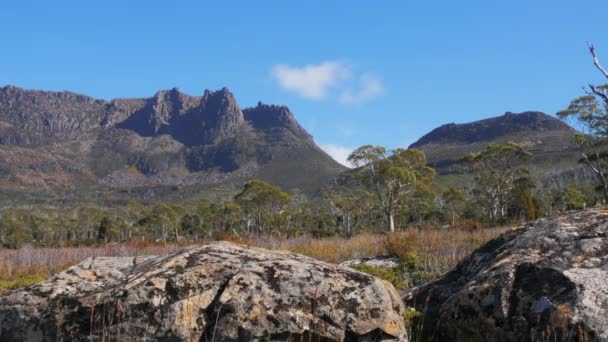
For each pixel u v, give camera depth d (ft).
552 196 190.49
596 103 137.49
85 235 256.52
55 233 248.11
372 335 12.82
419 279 30.63
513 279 14.28
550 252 14.92
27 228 246.06
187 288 12.75
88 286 13.11
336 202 196.44
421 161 167.32
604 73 24.30
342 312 12.74
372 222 182.80
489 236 58.54
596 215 16.38
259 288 12.71
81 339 12.17
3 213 294.46
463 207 192.13
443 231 77.15
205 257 13.89
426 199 178.81
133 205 305.12
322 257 50.01
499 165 165.17
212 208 233.76
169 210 225.35
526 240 15.94
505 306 13.79
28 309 12.47
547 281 13.71
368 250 50.67
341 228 168.66
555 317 12.68
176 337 12.16
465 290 14.74
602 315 12.25
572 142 150.00
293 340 12.34
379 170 155.12
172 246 69.26
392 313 13.25
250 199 193.67
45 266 48.73
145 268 13.87
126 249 62.75
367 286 13.32
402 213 175.73
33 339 12.32
